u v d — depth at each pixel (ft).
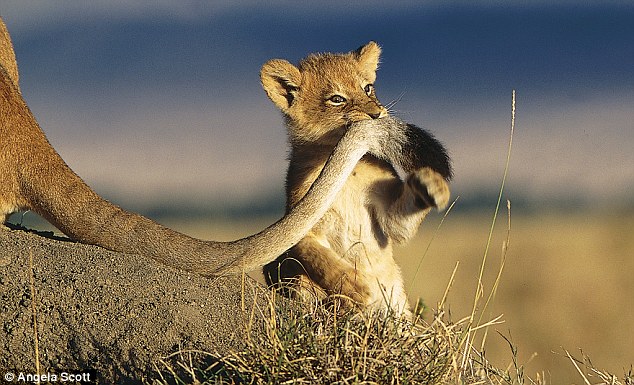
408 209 42.57
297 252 42.96
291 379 30.76
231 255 36.19
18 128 37.91
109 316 33.76
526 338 82.33
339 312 35.60
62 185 37.60
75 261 35.73
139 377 32.53
